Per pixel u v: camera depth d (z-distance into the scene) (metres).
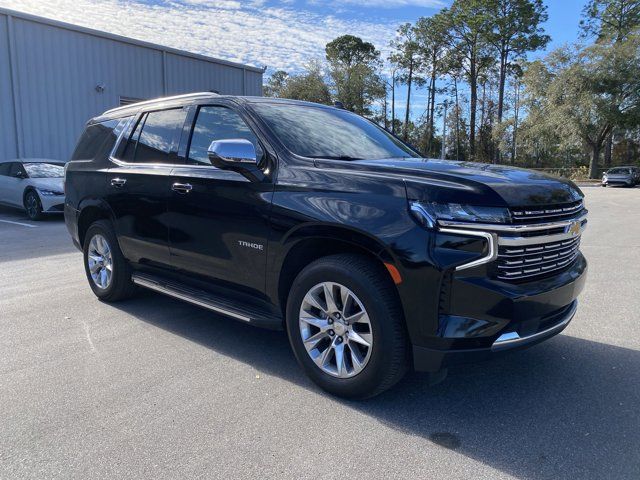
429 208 2.76
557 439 2.76
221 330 4.47
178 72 20.78
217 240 3.79
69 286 5.92
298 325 3.33
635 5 52.06
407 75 70.44
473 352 2.77
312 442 2.72
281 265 3.38
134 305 5.18
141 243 4.55
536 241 2.92
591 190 30.28
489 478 2.42
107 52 17.98
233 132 3.87
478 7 55.34
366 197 2.98
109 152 5.02
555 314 3.19
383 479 2.41
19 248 8.45
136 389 3.32
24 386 3.35
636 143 56.97
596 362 3.81
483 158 59.34
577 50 40.22
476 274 2.73
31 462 2.53
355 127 4.38
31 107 15.92
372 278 2.93
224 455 2.60
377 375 2.96
